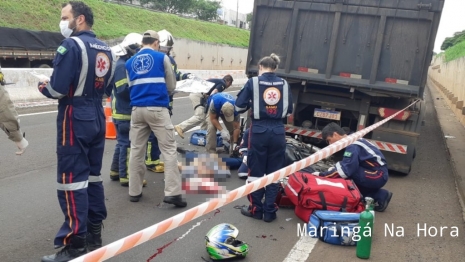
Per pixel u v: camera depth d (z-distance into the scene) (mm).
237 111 5031
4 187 5676
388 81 7090
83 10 3711
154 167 6773
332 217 4543
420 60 6859
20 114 11312
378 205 5676
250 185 3346
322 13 7355
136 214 5066
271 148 4988
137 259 3975
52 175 6312
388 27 6977
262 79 4922
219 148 7824
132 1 50438
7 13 24594
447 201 6348
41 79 3645
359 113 7559
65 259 3656
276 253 4270
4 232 4367
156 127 5137
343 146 4570
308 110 8273
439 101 25734
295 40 7574
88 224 3990
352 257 4281
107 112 9016
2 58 17859
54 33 20297
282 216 5293
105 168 6914
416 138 7262
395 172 7852
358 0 7062
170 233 4594
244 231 4773
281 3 7547
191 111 14273
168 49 6930
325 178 5289
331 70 7371
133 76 5133
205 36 45062
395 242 4750
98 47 3727
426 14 6691
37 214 4867
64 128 3602
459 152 10086
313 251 4355
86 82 3627
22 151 3775
